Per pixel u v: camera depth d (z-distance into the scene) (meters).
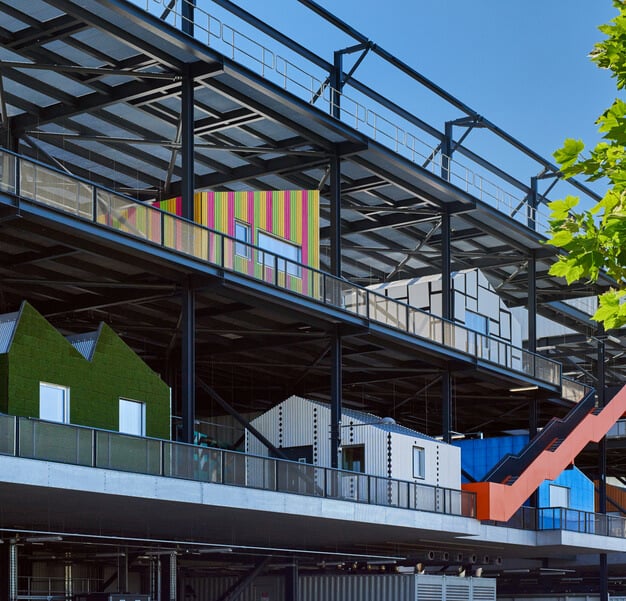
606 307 8.35
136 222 33.53
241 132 42.12
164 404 36.25
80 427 28.00
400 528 40.38
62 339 32.75
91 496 28.83
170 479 30.53
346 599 44.12
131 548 37.12
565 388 57.94
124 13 32.56
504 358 52.81
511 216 52.84
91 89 37.50
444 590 44.50
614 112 8.13
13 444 26.08
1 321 32.81
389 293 56.16
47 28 33.94
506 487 46.56
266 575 44.25
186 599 46.53
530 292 57.78
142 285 36.00
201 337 45.53
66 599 33.84
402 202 51.12
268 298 38.97
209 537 42.69
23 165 30.20
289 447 45.03
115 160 43.94
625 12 8.40
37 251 34.47
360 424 44.25
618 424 63.16
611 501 64.25
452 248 58.72
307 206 43.31
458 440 57.72
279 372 52.72
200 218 39.91
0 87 36.22
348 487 37.72
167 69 36.56
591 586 64.75
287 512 34.62
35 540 30.61
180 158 43.88
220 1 37.59
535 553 53.34
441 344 48.31
